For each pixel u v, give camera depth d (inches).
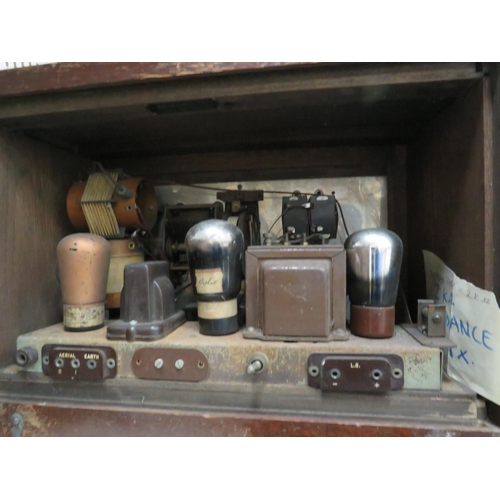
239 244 29.2
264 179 44.4
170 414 26.8
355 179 42.9
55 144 38.4
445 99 28.9
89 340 29.0
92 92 27.8
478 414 24.6
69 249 31.1
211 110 29.2
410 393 25.0
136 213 36.7
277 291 26.6
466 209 26.9
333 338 26.5
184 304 41.6
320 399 26.0
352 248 27.1
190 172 45.7
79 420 28.0
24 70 27.4
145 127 36.4
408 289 40.9
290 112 32.9
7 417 29.1
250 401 26.7
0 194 31.1
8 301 31.6
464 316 27.0
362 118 34.8
